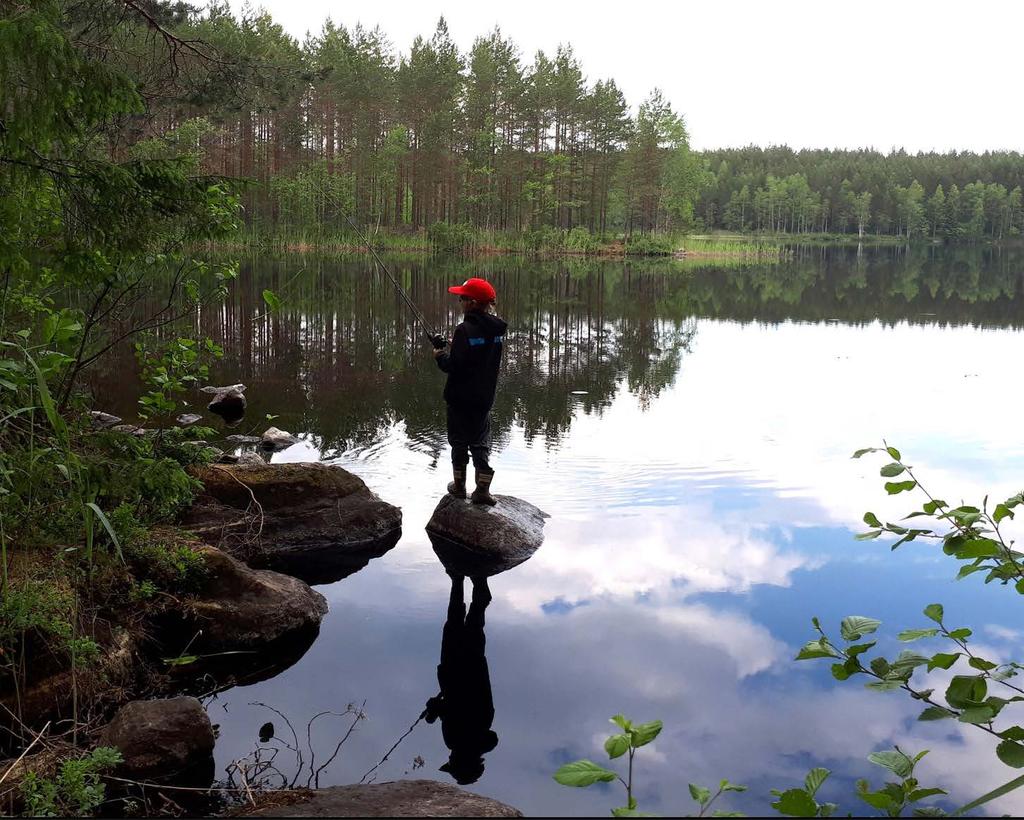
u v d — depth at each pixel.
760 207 115.69
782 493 6.48
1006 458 7.38
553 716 3.45
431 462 7.38
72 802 2.86
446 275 28.91
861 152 157.00
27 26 3.50
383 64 53.22
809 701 3.54
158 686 3.80
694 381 11.09
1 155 3.80
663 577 4.92
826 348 14.19
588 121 63.88
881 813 2.79
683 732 3.29
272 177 41.66
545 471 7.06
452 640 4.18
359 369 11.53
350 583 4.97
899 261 55.16
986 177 131.12
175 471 4.09
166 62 8.80
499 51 60.19
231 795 2.97
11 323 4.87
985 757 3.14
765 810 2.80
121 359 11.23
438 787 2.86
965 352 13.77
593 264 43.16
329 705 3.61
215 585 4.42
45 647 3.46
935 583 4.78
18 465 3.75
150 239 4.36
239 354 12.41
